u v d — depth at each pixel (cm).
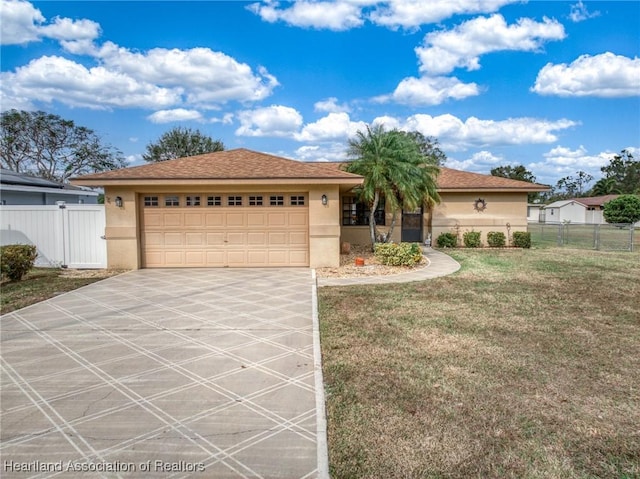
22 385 449
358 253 1611
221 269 1236
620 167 7406
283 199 1259
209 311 762
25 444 336
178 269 1238
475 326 670
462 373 481
